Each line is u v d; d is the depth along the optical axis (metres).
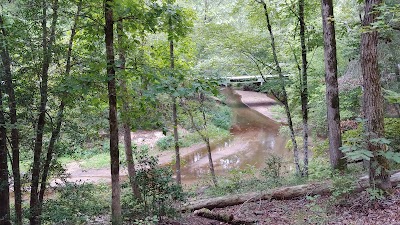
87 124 8.11
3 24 6.71
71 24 7.73
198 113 14.05
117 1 5.68
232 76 13.44
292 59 13.36
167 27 6.97
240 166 18.62
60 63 7.66
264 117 29.92
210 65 12.34
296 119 18.17
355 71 14.87
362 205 6.33
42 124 7.32
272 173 11.26
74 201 7.63
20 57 7.27
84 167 18.81
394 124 10.76
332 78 9.57
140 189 6.93
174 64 10.42
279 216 6.96
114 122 6.22
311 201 7.55
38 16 6.88
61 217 6.78
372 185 6.53
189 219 7.38
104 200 10.27
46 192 9.10
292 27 13.41
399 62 12.54
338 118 9.60
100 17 7.30
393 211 5.73
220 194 10.61
